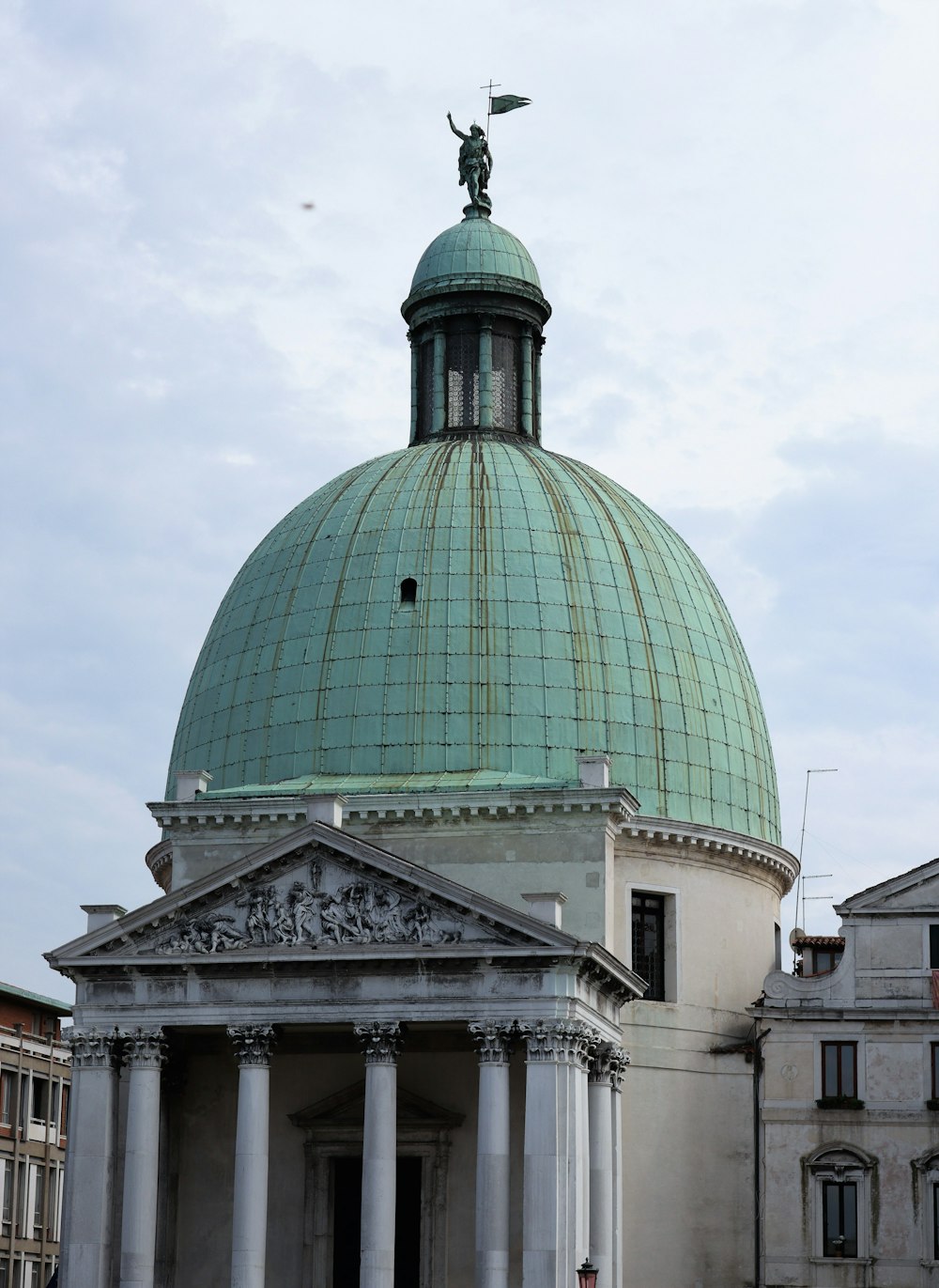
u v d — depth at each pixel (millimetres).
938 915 78625
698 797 82938
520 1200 73125
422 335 95125
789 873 88000
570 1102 68438
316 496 91000
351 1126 76375
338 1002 70188
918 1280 75938
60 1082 119562
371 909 70375
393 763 80625
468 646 81812
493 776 79375
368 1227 68500
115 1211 72562
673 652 84438
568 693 81500
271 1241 76375
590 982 71188
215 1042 77500
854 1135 77438
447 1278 74562
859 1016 78125
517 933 69062
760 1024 79062
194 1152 77188
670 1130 79562
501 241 95188
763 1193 77562
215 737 85000
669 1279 78000
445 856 77625
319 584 85000
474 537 84312
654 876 81500
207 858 79312
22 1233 112500
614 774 81125
